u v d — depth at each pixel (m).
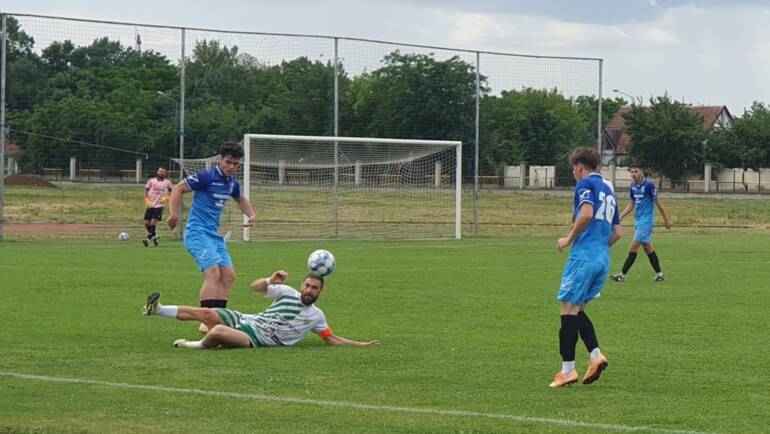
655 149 180.25
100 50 85.31
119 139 86.00
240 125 87.31
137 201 90.62
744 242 84.56
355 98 89.81
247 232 81.69
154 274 52.19
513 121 98.94
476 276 53.09
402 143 88.81
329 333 30.86
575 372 25.05
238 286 47.12
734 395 24.22
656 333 34.28
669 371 27.27
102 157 85.69
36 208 88.06
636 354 29.98
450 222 93.50
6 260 59.97
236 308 39.66
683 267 60.81
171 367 26.81
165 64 88.00
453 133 93.25
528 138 100.25
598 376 25.09
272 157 87.94
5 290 44.53
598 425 21.03
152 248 72.06
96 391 23.77
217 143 86.88
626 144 188.00
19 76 81.81
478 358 28.92
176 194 33.72
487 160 95.69
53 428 20.31
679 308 41.12
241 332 29.97
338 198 88.88
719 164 186.88
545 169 101.19
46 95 83.12
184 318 29.83
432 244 79.62
